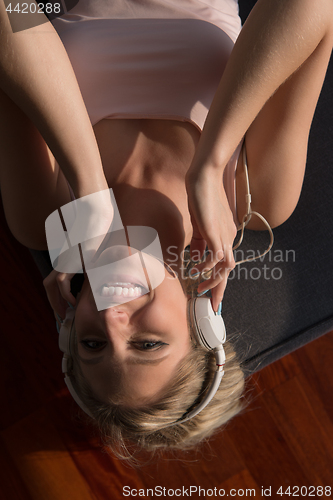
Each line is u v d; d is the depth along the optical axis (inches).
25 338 49.9
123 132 33.3
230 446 51.9
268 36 27.1
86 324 28.9
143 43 33.0
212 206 27.7
